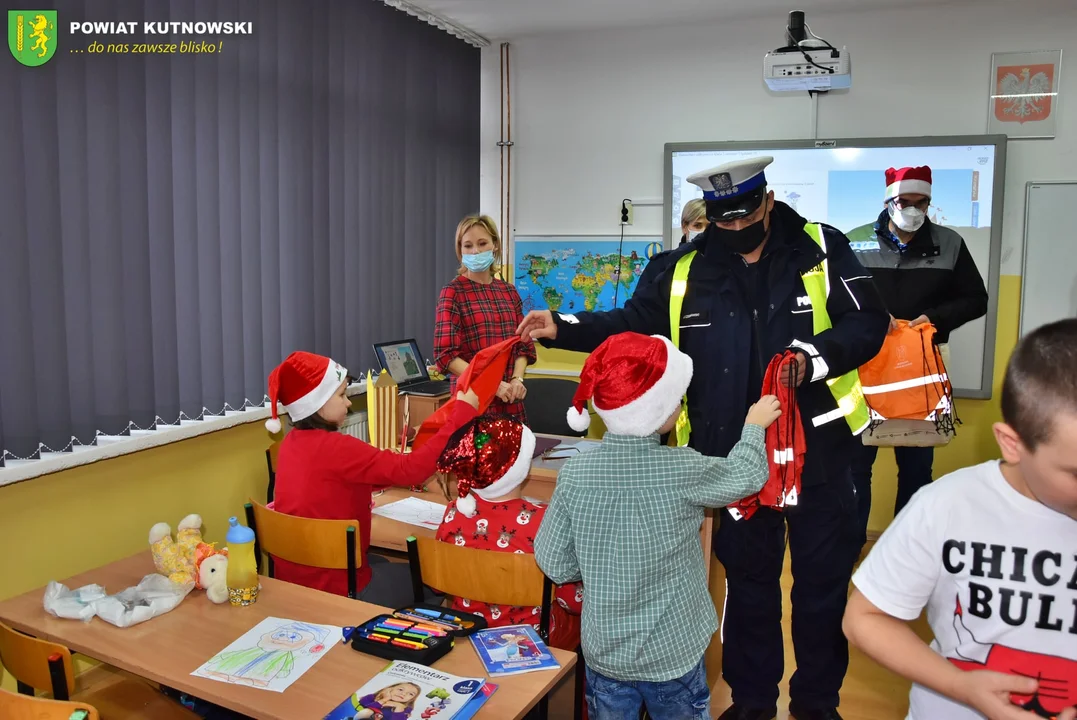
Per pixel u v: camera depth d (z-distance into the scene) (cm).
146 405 262
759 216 192
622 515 156
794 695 213
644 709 190
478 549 172
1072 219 383
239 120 298
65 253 235
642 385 157
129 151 251
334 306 362
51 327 229
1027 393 87
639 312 212
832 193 411
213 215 287
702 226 323
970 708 103
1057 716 92
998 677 92
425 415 364
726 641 216
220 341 293
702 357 201
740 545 206
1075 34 376
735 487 158
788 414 176
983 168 388
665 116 445
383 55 388
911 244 351
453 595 177
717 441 200
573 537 161
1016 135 387
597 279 466
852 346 182
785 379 174
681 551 158
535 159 474
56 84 227
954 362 402
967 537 101
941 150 393
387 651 147
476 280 340
